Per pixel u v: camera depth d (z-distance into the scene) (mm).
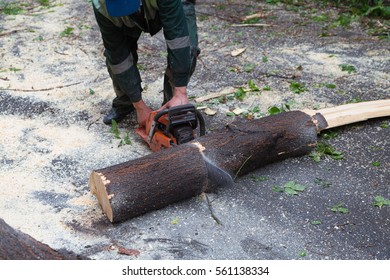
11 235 3617
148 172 4148
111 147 4938
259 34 6930
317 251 3975
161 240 4047
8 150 4910
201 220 4188
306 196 4395
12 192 4465
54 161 4781
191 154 4262
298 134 4645
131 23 4469
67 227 4152
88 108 5473
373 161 4734
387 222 4184
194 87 5785
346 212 4258
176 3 4340
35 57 6402
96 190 4234
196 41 4855
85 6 7785
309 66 6137
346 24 7145
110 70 4949
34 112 5422
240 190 4434
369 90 5668
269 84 5809
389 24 7137
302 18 7367
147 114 4812
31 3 7953
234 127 4504
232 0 8016
